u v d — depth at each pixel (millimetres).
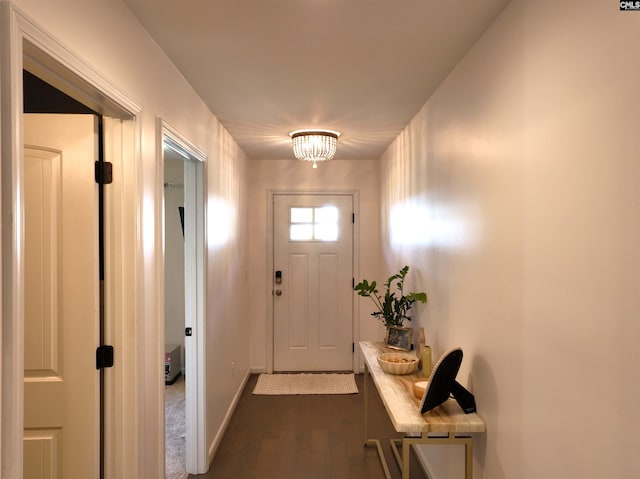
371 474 2432
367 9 1450
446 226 2074
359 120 2828
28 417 1418
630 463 855
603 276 932
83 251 1417
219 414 2812
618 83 887
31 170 1405
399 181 3207
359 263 4246
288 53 1802
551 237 1141
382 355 2275
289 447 2744
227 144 3098
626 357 864
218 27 1574
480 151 1641
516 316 1341
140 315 1491
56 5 1022
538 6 1207
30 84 1596
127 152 1473
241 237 3711
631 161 852
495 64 1502
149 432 1593
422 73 2020
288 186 4211
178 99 1984
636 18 838
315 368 4266
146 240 1569
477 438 1644
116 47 1350
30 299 1409
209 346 2525
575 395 1035
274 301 4250
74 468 1418
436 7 1430
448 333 2041
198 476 2400
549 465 1150
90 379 1418
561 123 1094
